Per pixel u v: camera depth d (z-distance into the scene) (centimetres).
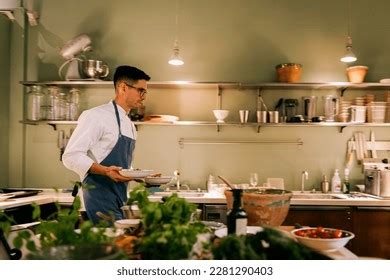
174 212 116
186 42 441
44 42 447
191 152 438
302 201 347
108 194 231
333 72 435
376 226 345
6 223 112
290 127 435
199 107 438
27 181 443
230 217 136
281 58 437
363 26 437
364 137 429
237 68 438
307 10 440
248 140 436
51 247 96
